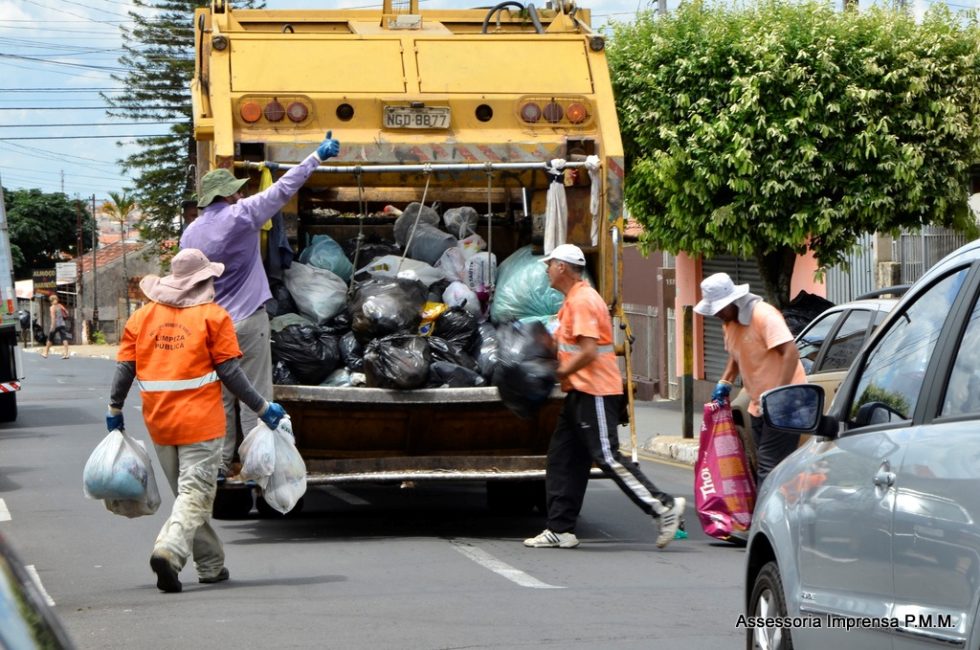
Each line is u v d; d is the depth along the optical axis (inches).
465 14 709.9
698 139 916.0
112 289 5482.3
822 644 274.5
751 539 325.1
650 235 986.1
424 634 395.5
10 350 1203.9
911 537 233.8
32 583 136.7
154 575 504.1
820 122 893.8
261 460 483.8
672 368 1462.8
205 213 553.6
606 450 551.5
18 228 5698.8
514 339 561.6
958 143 912.3
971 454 219.0
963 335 241.4
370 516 673.0
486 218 672.4
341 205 676.7
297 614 424.8
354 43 621.0
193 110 644.1
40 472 847.7
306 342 577.9
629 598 452.4
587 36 633.6
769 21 920.9
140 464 477.1
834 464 277.9
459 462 583.8
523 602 443.8
